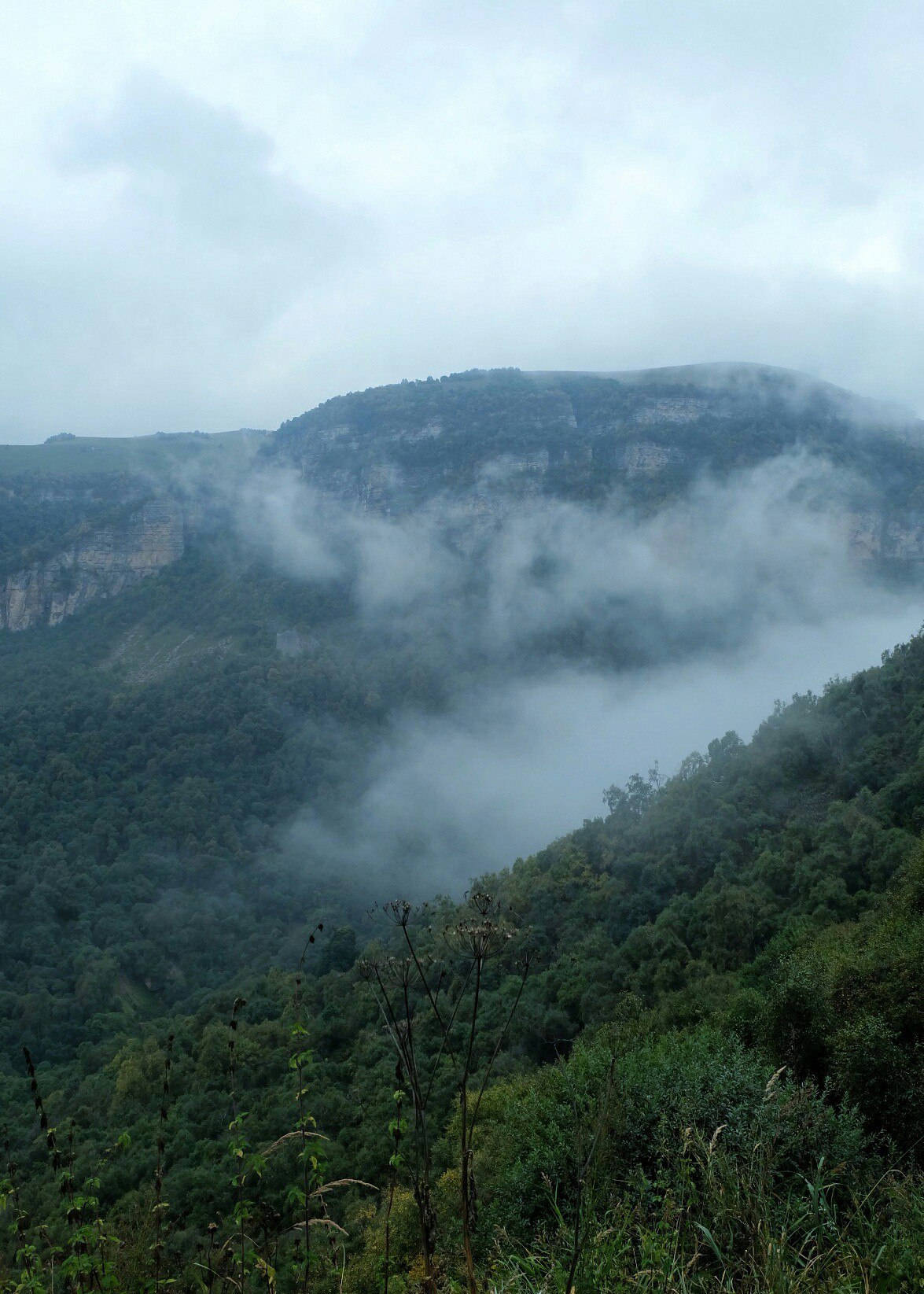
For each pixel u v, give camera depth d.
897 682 57.97
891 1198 6.23
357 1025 41.69
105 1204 17.48
